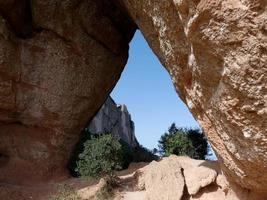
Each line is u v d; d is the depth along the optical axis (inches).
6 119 535.2
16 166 526.3
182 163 431.5
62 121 546.6
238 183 315.3
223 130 289.4
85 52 558.3
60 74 546.0
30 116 542.3
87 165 468.8
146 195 404.8
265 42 224.7
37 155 535.8
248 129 258.4
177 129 604.4
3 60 516.4
